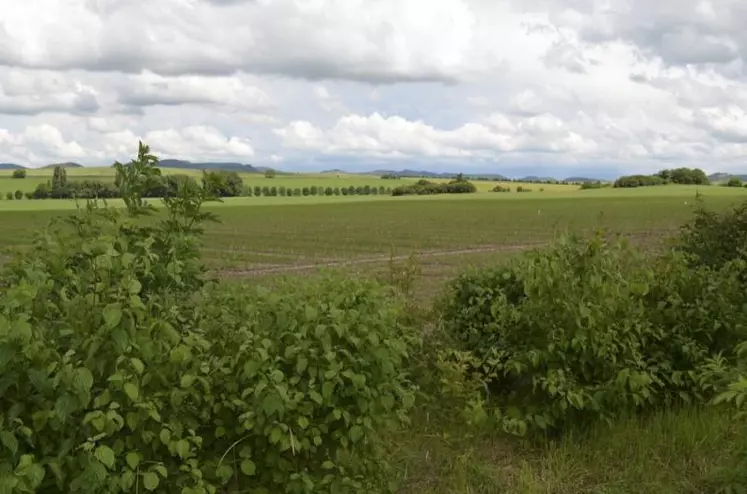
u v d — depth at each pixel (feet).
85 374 10.23
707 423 18.44
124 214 15.88
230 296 15.25
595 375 18.94
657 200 318.04
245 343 12.82
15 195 361.51
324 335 13.30
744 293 22.41
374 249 108.58
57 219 15.43
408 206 295.28
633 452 17.52
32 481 9.69
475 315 22.56
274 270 78.64
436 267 80.02
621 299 19.54
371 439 14.48
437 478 16.75
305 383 13.21
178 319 14.12
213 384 12.93
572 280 19.20
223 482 12.46
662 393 20.02
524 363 18.84
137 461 10.99
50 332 11.30
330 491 13.56
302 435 13.01
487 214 224.12
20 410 10.19
